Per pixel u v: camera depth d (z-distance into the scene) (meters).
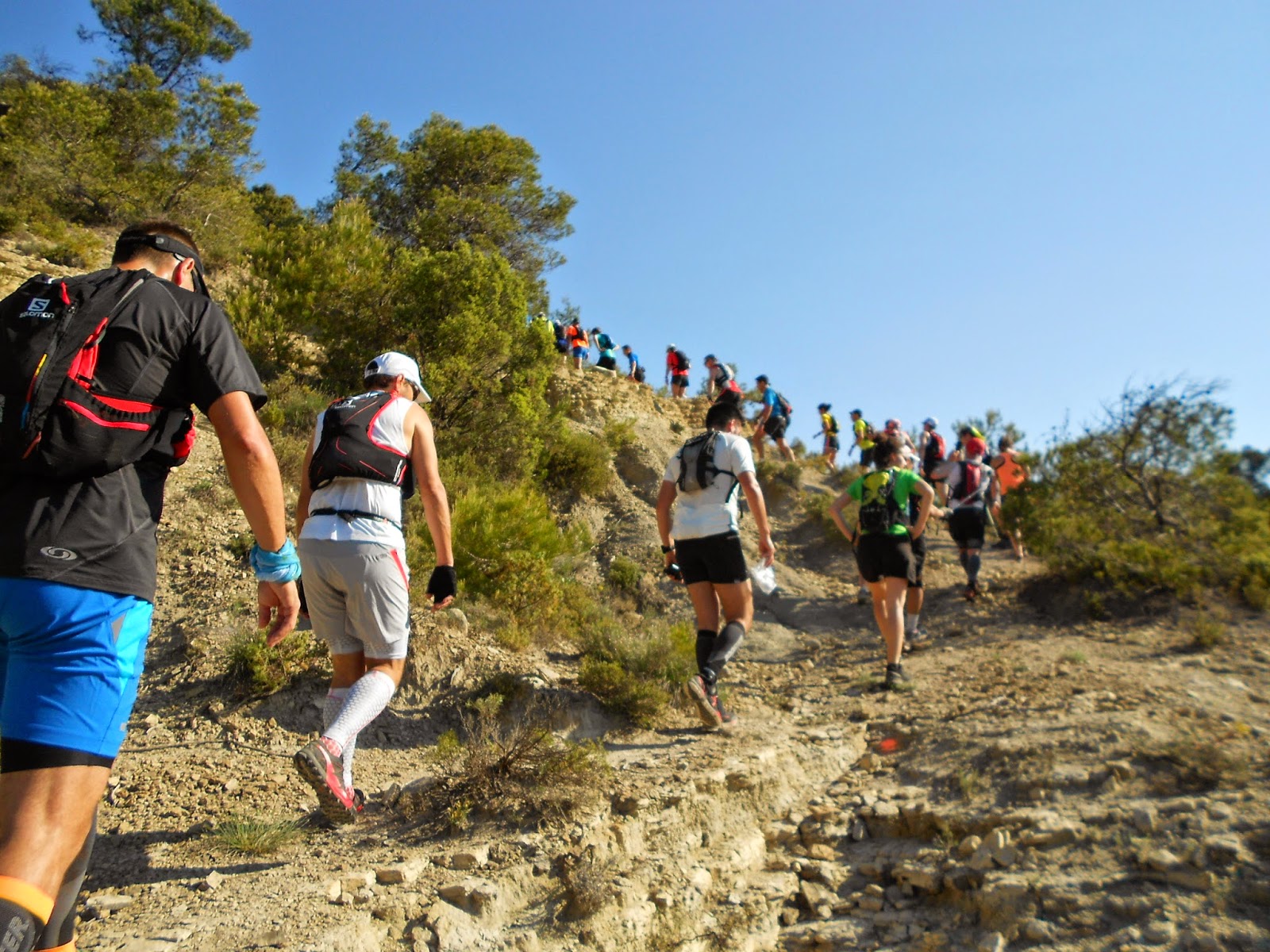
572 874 3.70
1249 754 4.54
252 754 4.55
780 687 6.86
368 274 10.88
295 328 10.95
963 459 8.98
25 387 1.89
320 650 5.25
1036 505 9.88
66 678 1.83
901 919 4.08
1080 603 7.93
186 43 28.61
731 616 5.68
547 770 4.26
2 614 1.85
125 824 3.82
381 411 3.80
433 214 21.75
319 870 3.52
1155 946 3.53
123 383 1.99
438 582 3.75
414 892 3.42
